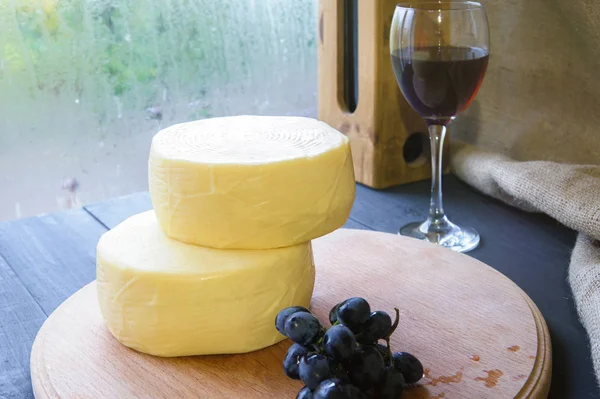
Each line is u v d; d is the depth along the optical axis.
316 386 0.54
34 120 1.09
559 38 1.07
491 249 0.89
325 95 1.13
